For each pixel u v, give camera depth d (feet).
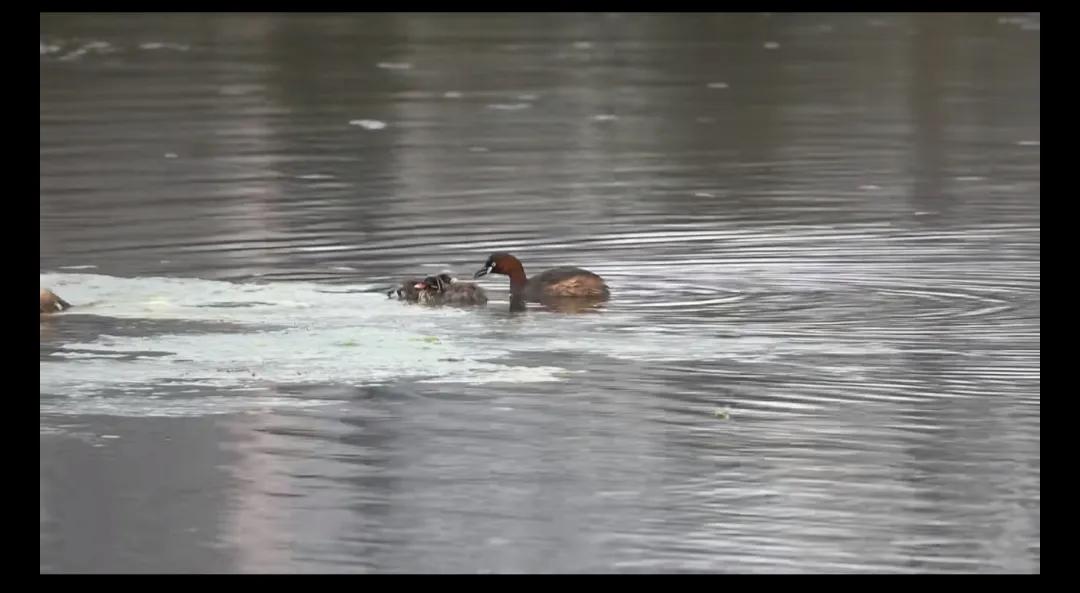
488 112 384.68
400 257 240.73
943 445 155.22
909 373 178.29
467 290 212.02
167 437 157.89
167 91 407.64
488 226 264.93
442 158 329.11
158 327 196.85
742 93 409.69
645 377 177.27
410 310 207.10
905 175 308.81
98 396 170.40
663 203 284.20
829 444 155.74
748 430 160.15
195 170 313.73
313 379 176.65
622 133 358.23
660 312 207.00
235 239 252.62
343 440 157.07
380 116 378.53
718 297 214.69
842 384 174.09
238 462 151.23
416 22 524.52
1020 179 302.45
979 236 252.42
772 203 282.77
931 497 142.20
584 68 447.83
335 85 420.36
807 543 132.67
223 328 196.65
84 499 142.51
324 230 260.42
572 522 137.28
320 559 130.52
